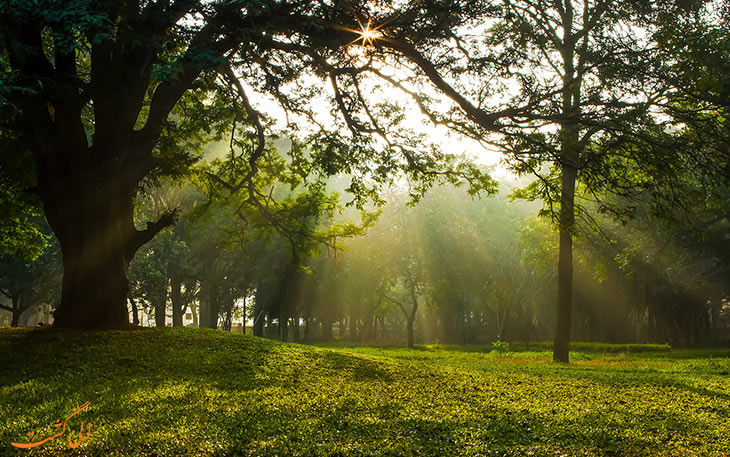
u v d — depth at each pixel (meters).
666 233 36.22
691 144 15.82
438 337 71.75
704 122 15.88
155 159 20.12
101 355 13.98
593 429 8.77
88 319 16.67
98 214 16.61
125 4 12.94
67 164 16.55
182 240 46.59
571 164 16.45
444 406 10.48
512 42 15.61
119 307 17.25
